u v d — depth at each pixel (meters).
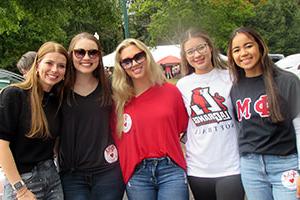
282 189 3.22
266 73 3.25
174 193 3.48
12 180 3.14
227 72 3.64
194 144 3.62
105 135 3.55
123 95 3.56
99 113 3.53
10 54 17.27
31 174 3.25
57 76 3.29
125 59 3.57
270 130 3.21
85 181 3.53
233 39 3.38
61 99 3.47
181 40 3.82
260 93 3.27
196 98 3.62
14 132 3.17
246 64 3.31
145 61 3.60
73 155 3.51
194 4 25.94
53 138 3.37
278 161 3.22
